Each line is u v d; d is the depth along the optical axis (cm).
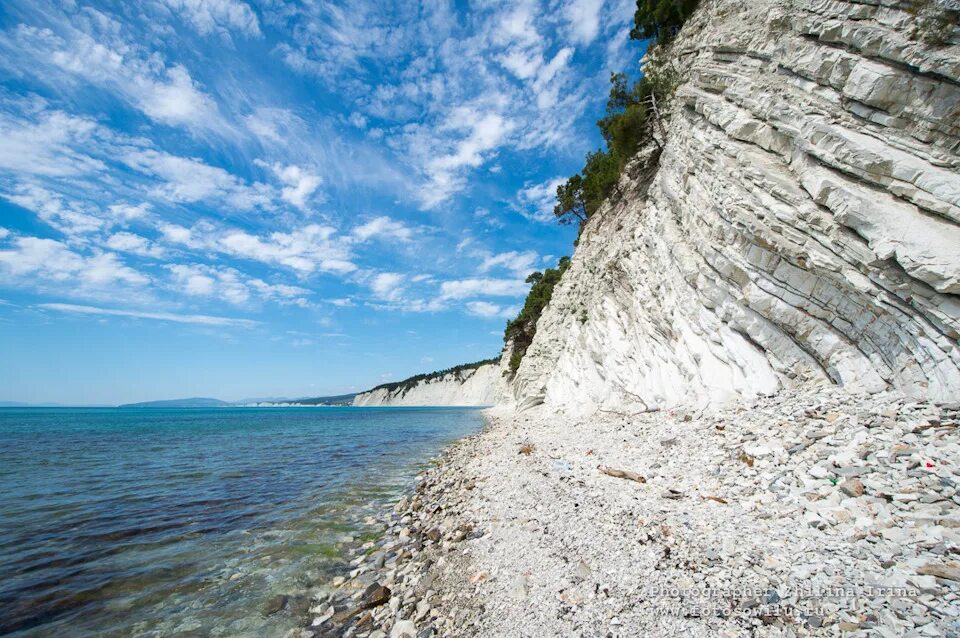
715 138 1438
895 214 886
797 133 1135
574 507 901
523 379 5116
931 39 859
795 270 1176
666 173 1888
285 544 1009
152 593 775
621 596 552
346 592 766
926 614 398
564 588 607
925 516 554
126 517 1235
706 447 1083
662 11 2589
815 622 423
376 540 1026
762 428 1045
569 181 4475
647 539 680
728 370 1465
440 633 573
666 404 1816
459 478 1527
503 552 781
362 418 7588
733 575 537
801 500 691
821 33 1080
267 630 654
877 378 1005
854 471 712
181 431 4856
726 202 1336
